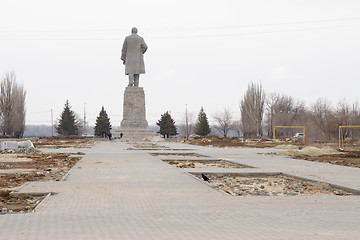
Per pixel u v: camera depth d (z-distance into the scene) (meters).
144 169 18.62
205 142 60.28
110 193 11.49
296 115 113.62
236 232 6.86
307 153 31.20
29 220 7.84
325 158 26.94
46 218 8.05
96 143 60.12
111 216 8.28
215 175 17.12
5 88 85.38
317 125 64.31
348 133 60.62
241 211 8.85
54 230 6.99
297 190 13.01
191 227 7.25
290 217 8.19
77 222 7.67
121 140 71.06
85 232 6.85
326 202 10.09
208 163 23.66
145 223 7.60
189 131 137.62
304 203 9.93
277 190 13.09
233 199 10.55
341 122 58.06
